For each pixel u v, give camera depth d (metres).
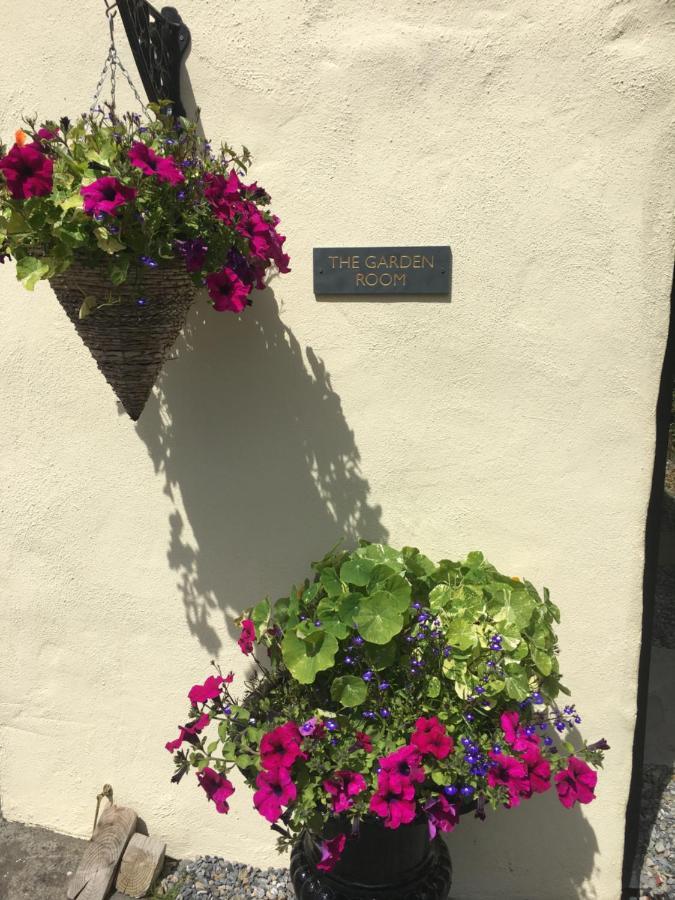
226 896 2.23
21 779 2.45
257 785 1.62
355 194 1.90
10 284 2.12
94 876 2.19
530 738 1.67
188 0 1.87
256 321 2.01
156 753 2.32
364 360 1.98
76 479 2.20
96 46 1.95
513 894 2.19
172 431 2.12
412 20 1.80
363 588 1.78
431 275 1.90
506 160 1.82
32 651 2.34
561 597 2.00
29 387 2.18
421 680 1.75
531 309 1.88
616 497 1.92
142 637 2.26
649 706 3.34
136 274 1.53
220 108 1.92
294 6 1.83
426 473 2.01
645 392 1.86
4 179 1.49
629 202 1.78
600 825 2.10
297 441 2.05
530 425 1.93
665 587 4.62
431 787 1.67
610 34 1.72
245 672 2.21
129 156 1.48
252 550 2.14
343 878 1.83
